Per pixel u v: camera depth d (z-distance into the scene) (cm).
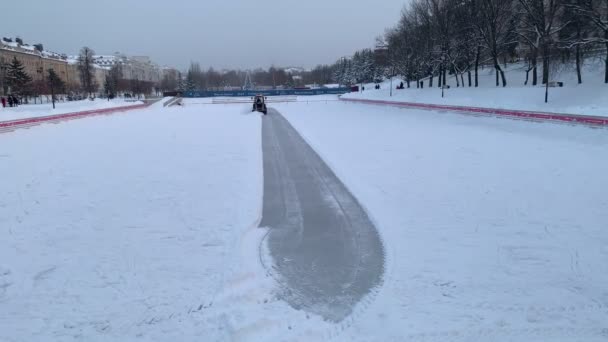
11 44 9506
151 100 7050
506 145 1655
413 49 6319
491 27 4362
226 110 5175
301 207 891
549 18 3553
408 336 424
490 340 416
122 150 1736
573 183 1009
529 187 981
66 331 446
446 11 5247
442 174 1148
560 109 2425
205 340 426
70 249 665
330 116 3753
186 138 2138
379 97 6206
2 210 891
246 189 1034
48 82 7588
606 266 565
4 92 7194
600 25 3080
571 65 4053
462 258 599
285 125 2886
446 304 481
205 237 706
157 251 649
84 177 1206
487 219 764
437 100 4338
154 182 1120
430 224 746
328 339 424
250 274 564
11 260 628
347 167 1304
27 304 502
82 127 2883
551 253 609
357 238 699
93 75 10662
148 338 432
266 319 457
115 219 811
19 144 2006
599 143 1603
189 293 517
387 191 984
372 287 529
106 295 518
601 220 742
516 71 5466
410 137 2003
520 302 481
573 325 438
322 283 543
